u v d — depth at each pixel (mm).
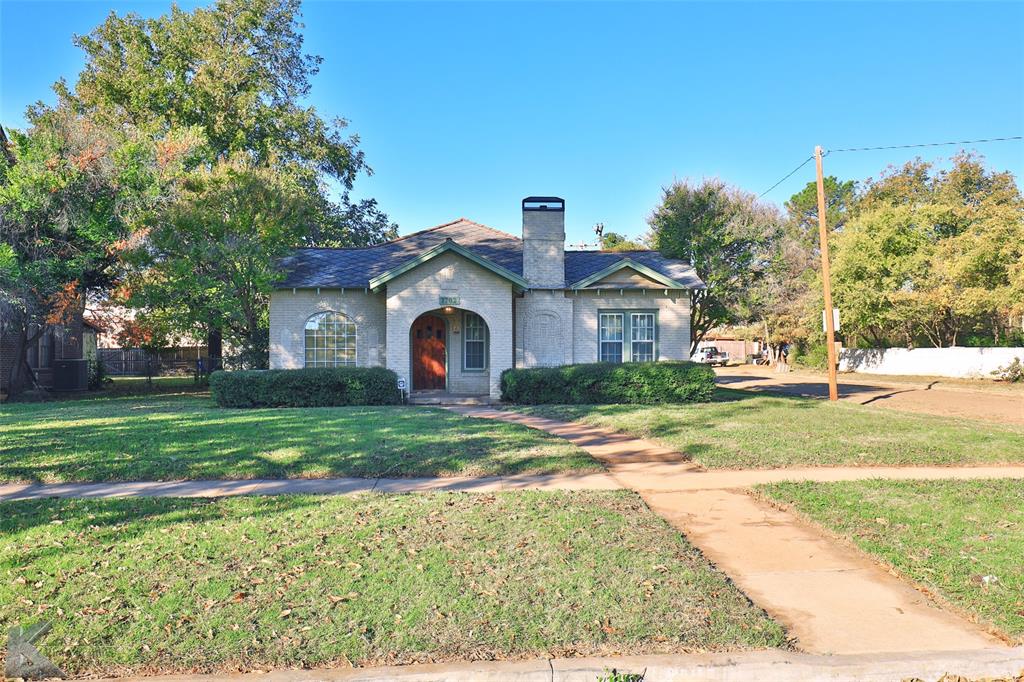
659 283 22328
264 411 16281
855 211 54312
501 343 20297
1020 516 7164
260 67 34031
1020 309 30266
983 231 33312
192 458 10211
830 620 4820
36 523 7051
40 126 23734
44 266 22250
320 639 4375
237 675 3998
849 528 6840
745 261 34812
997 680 4117
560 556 5852
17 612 4797
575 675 4000
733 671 4082
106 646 4316
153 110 31500
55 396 25672
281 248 21531
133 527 6836
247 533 6562
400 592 5078
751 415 15750
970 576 5477
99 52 32375
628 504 7773
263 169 22562
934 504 7703
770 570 5848
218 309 21844
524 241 22156
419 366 22391
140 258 21000
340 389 18672
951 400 23609
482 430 12805
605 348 22484
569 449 10992
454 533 6512
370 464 9875
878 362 43562
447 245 19875
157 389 29391
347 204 41281
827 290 22031
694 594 5074
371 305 21625
